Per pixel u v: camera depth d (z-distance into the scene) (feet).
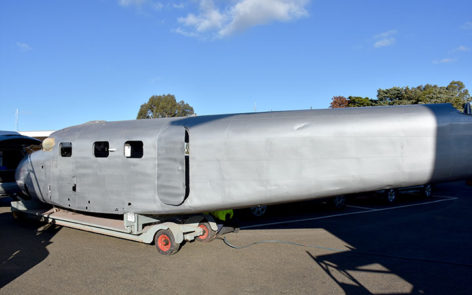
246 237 19.60
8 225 23.04
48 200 19.53
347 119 12.84
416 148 12.45
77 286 12.28
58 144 18.45
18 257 15.74
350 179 12.60
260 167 13.25
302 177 12.87
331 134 12.69
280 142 13.05
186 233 16.71
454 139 12.62
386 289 12.00
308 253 16.35
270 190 13.19
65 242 18.37
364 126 12.59
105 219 18.08
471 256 15.85
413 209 30.45
